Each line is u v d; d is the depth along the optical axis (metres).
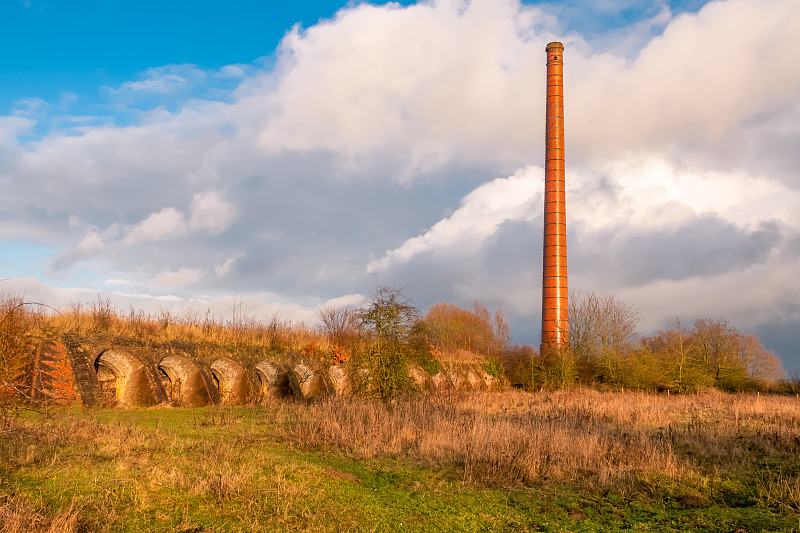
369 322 19.00
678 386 39.62
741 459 11.77
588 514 7.90
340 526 6.54
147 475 7.61
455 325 58.25
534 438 11.77
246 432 12.72
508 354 46.62
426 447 11.42
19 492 6.30
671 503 8.55
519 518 7.52
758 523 7.59
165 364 19.42
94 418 13.41
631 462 10.72
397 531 6.64
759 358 50.91
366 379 18.55
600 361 43.06
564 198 54.00
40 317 17.52
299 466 9.30
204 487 7.34
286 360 24.80
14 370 13.77
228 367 21.33
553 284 52.09
